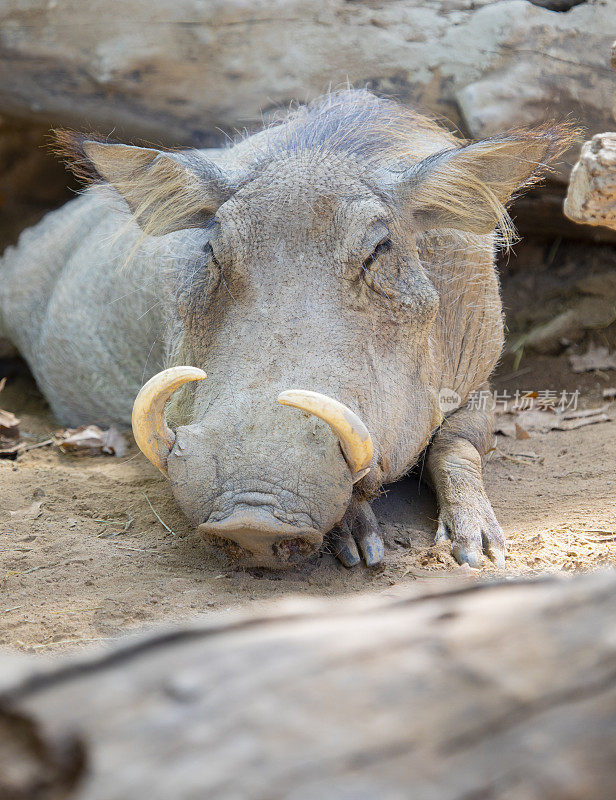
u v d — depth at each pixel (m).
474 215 7.69
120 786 1.60
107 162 7.90
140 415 6.45
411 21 12.09
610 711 1.67
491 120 11.62
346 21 12.24
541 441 10.05
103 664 1.80
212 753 1.63
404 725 1.66
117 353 10.62
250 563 6.58
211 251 7.09
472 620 1.89
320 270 6.82
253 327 6.72
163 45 12.54
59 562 7.07
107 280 10.61
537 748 1.62
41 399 12.67
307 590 6.55
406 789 1.57
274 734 1.65
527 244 13.59
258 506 6.11
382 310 6.93
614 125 11.58
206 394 6.74
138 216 8.06
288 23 12.34
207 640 1.88
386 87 12.20
